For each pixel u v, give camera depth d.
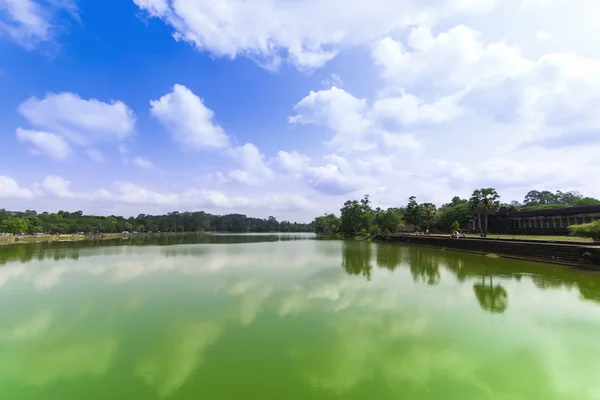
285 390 8.31
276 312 14.83
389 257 36.72
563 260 27.73
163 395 8.10
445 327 12.87
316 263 31.75
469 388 8.50
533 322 13.47
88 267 29.42
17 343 11.45
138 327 12.98
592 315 14.31
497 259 33.00
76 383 8.73
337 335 11.98
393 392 8.27
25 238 80.88
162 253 43.41
